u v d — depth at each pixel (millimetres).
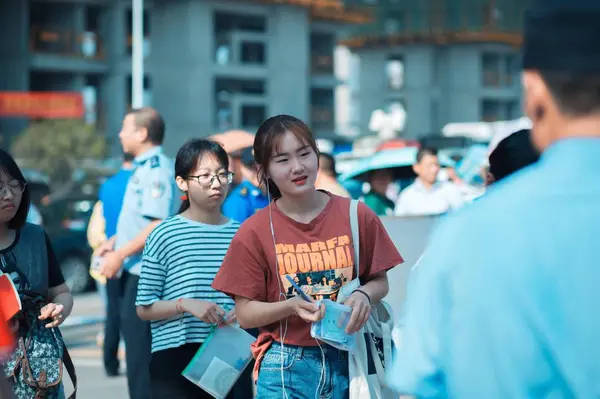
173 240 5961
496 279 2174
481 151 15320
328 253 4688
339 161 23297
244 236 4734
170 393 5961
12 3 54281
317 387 4664
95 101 57531
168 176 7617
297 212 4727
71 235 21109
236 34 61875
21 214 5414
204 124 59438
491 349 2170
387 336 4727
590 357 2121
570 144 2225
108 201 8664
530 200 2203
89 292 21391
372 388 4629
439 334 2271
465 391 2199
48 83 56938
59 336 5527
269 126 4691
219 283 4750
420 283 2312
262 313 4602
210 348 5758
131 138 7809
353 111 87875
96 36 57156
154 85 59562
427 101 83750
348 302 4543
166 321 5992
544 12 2203
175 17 59125
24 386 5312
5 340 4480
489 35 81875
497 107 85750
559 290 2146
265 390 4742
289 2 62812
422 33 82625
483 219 2227
